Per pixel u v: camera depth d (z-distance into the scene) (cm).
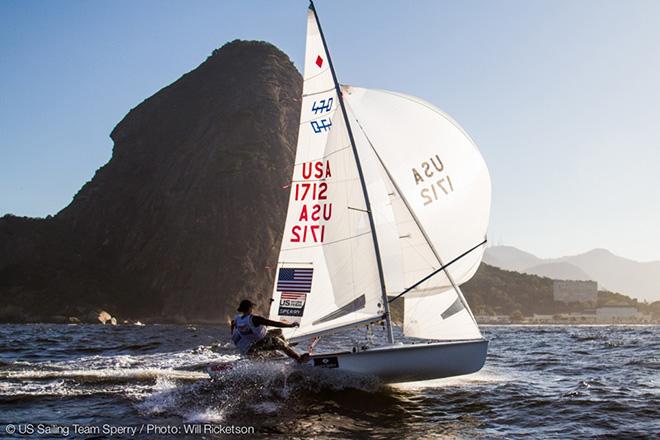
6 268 13350
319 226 1248
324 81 1284
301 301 1235
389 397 1107
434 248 1296
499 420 938
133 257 14162
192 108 17525
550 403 1074
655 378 1472
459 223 1335
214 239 13150
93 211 15438
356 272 1209
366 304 1198
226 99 16675
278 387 1084
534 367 1775
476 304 18600
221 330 6334
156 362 1631
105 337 3841
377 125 1355
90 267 14050
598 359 2092
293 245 1262
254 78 16888
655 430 871
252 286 12381
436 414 976
